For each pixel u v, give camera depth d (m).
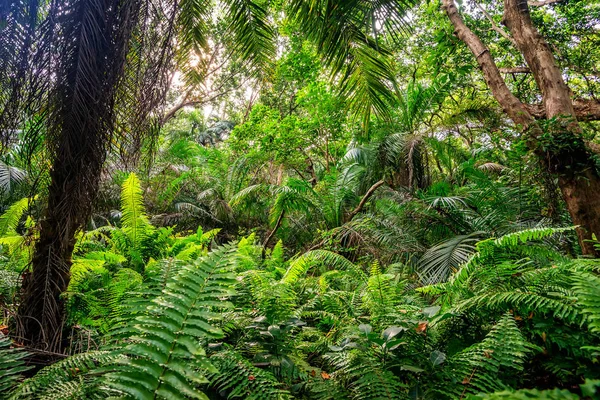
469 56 7.53
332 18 2.94
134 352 0.99
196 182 10.85
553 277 1.88
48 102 1.96
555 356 1.53
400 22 2.87
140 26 2.16
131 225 4.83
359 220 6.02
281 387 1.70
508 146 5.95
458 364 1.48
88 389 1.32
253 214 10.23
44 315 1.98
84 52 1.92
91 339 2.11
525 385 1.47
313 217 7.90
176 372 0.97
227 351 1.64
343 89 3.48
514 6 4.75
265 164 10.66
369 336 1.60
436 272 4.02
